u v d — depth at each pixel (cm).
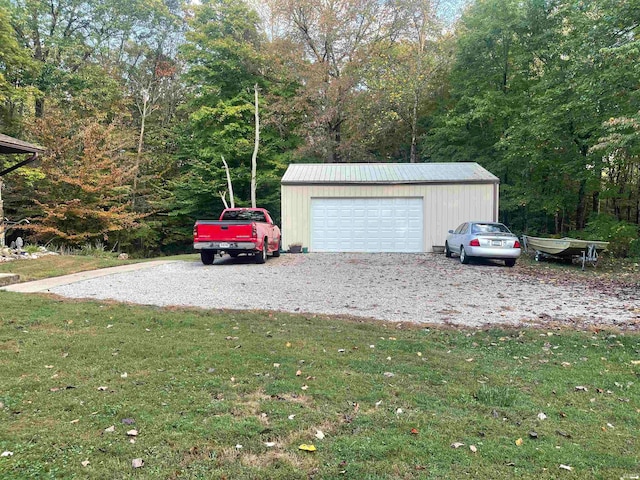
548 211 1784
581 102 1300
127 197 2102
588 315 637
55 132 1678
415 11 2302
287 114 2391
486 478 236
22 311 572
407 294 786
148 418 294
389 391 355
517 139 1614
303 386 358
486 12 1934
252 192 2089
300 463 246
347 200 1575
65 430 275
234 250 1195
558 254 1234
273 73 2431
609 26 1173
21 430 273
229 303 684
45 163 1631
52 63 2256
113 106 2244
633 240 1478
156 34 2867
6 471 228
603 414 323
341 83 2281
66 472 230
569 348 482
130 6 2691
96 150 1723
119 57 2738
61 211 1591
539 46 1745
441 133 2134
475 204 1538
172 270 1073
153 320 554
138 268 1098
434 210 1549
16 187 1688
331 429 288
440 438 280
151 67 2828
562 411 327
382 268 1134
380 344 480
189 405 317
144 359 412
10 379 357
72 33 2556
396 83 2306
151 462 242
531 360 443
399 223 1563
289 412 310
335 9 2339
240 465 242
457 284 901
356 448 264
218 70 2317
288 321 569
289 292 788
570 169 1558
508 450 266
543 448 270
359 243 1577
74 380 359
